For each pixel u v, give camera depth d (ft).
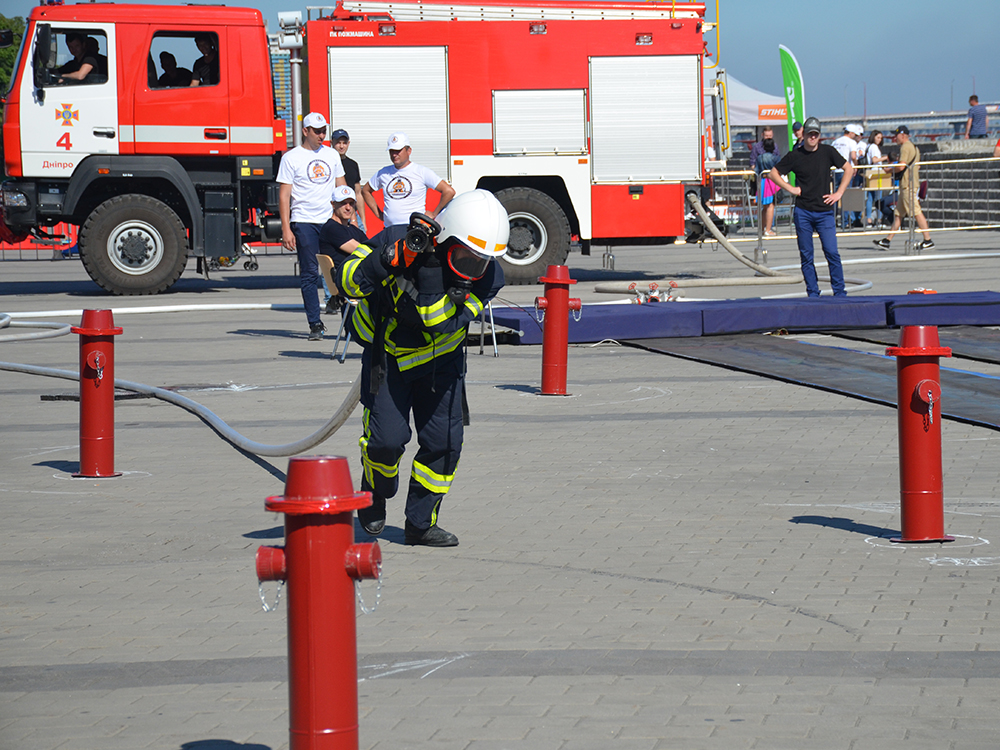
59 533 30.66
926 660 21.08
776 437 40.75
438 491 28.86
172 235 91.04
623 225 95.04
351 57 92.68
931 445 28.30
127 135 88.89
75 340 70.18
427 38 92.84
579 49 93.76
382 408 28.55
